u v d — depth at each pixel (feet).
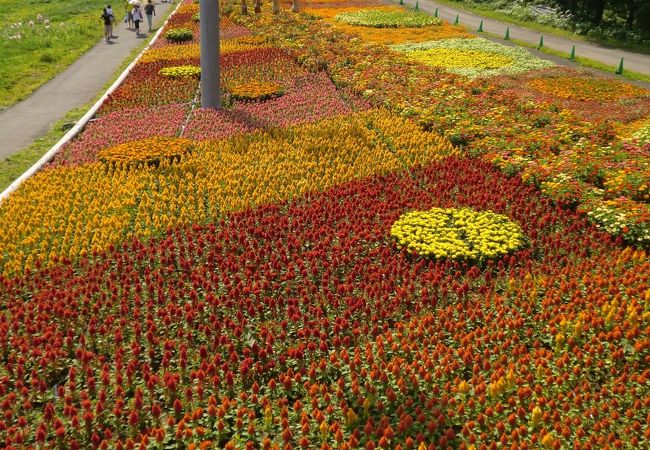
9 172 38.06
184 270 25.73
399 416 16.79
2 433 16.76
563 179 31.07
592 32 91.45
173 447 16.21
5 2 129.59
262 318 22.27
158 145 38.65
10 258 26.68
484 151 36.96
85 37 88.12
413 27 93.15
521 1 116.47
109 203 31.40
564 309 21.74
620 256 24.93
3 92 58.39
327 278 24.22
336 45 69.26
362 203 31.30
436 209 29.40
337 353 19.97
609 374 18.61
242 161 37.19
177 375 18.69
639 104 50.96
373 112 46.39
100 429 16.88
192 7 107.04
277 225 29.19
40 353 20.11
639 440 16.06
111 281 24.71
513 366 18.30
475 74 63.10
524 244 26.86
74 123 47.26
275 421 17.02
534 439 15.71
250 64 62.95
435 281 23.34
